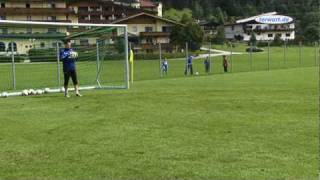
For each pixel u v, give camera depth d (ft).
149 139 30.76
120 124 36.47
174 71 149.59
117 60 127.75
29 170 23.88
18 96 61.36
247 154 26.50
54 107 47.91
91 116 41.04
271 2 546.26
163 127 34.94
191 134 32.19
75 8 383.65
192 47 288.92
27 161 25.61
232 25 481.05
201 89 68.03
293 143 29.01
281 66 165.37
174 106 46.98
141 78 112.37
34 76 112.88
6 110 45.83
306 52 274.57
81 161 25.49
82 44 91.97
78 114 42.47
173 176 22.63
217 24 463.42
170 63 200.64
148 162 25.11
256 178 22.18
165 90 66.49
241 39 465.06
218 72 138.41
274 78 99.71
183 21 322.96
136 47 285.84
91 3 386.32
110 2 388.16
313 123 35.78
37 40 80.84
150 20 317.01
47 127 35.76
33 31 76.59
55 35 78.33
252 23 469.16
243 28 469.57
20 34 75.46
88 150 27.94
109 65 126.72
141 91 65.31
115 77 112.78
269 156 26.02
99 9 386.73
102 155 26.71
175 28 292.40
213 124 35.99
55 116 41.39
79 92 66.39
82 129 34.65
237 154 26.53
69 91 69.10
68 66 58.70
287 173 22.88
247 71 138.10
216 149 27.76
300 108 44.27
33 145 29.48
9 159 26.05
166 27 319.88
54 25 68.28
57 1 329.52
